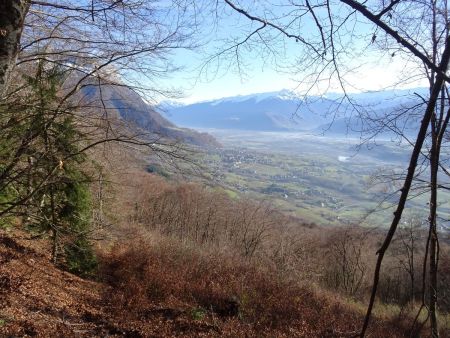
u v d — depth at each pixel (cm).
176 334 776
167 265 1266
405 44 175
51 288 842
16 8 305
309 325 984
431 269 412
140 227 1777
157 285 1051
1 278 766
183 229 2519
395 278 2141
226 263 1458
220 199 2934
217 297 1043
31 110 577
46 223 680
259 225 2655
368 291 2234
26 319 640
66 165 671
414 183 521
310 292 1320
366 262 2256
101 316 791
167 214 2550
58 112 584
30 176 596
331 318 1055
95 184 856
